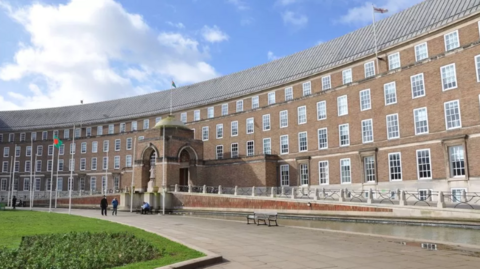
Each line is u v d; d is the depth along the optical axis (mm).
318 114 58688
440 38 45469
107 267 12766
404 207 32906
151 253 14922
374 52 52906
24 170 106562
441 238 22594
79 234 20000
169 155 67062
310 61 66125
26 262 13234
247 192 54000
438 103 43156
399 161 46656
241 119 73000
